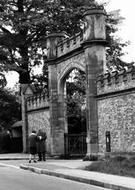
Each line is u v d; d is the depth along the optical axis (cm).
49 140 3419
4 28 4769
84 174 1814
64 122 3284
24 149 3962
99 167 1984
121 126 2430
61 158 3206
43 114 3559
